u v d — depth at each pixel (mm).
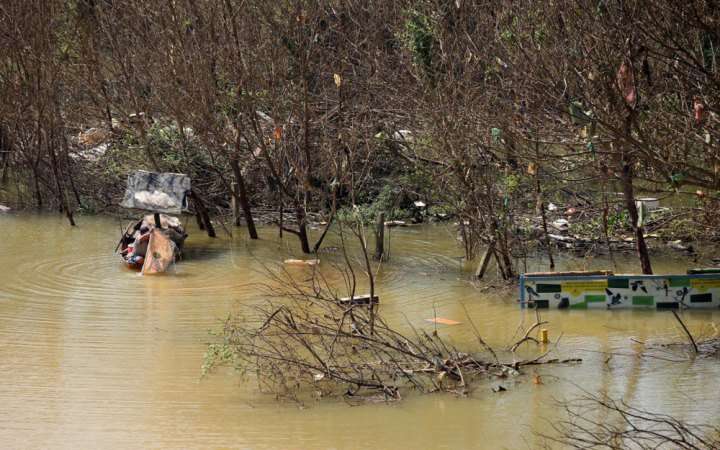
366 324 16688
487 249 22016
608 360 16000
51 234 26609
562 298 19422
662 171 15445
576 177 23297
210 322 18141
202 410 13766
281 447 12492
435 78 24156
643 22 16094
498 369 15453
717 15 15695
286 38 26328
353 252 24859
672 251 24391
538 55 18297
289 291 20250
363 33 30641
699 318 18672
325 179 26156
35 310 18859
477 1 26609
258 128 26125
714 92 15859
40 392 14438
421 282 21672
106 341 16938
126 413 13641
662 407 13867
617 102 16547
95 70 30078
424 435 12914
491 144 21984
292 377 14773
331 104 28172
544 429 13125
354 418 13492
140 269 22562
